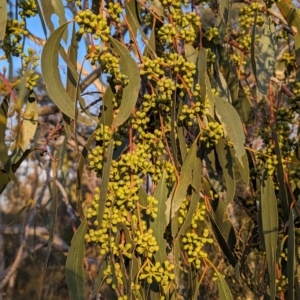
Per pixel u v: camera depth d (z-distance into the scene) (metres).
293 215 0.59
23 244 1.15
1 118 0.55
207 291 1.07
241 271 0.80
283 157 0.67
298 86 0.72
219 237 0.65
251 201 0.82
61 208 1.86
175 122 0.53
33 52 0.54
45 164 1.29
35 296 2.03
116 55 0.50
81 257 0.52
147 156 0.49
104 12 0.56
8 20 0.53
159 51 0.63
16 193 1.75
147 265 0.49
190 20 0.60
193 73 0.53
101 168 0.49
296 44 0.72
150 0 0.59
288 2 0.69
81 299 0.52
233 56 0.88
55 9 0.55
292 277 0.58
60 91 0.51
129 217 0.48
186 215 0.56
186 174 0.54
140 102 0.61
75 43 0.55
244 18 0.85
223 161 0.58
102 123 0.50
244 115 0.82
